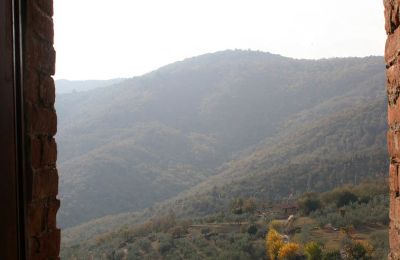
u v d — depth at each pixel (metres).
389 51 1.69
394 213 1.69
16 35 1.41
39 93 1.65
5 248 1.29
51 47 1.80
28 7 1.53
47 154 1.72
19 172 1.43
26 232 1.46
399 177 1.62
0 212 1.26
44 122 1.69
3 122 1.30
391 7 1.62
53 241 1.77
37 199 1.60
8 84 1.34
